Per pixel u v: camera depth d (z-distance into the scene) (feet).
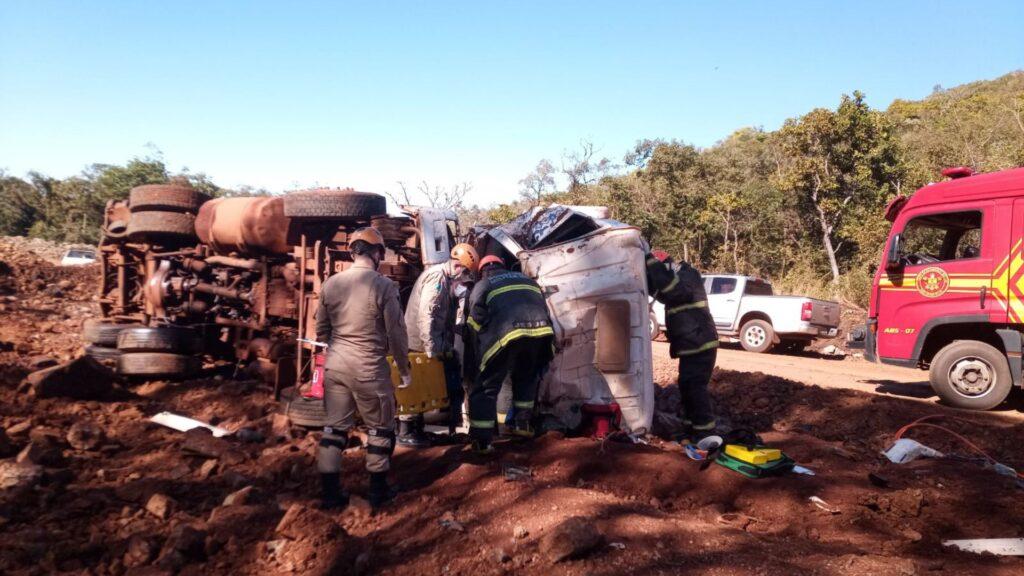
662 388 26.61
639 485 15.66
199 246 28.55
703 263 113.70
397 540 12.75
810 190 95.61
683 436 20.10
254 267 26.48
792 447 19.92
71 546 12.11
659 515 13.47
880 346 31.55
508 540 12.30
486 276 18.06
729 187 115.14
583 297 19.06
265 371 25.57
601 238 19.39
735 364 40.96
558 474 16.19
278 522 13.33
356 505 14.11
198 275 29.40
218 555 12.20
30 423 18.58
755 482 15.46
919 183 88.63
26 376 23.63
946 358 29.12
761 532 13.52
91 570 11.62
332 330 14.67
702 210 113.91
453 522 13.08
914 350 30.30
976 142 96.58
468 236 23.57
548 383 19.12
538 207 21.93
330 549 12.02
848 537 13.14
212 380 26.35
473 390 17.25
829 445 20.15
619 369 18.69
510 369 17.47
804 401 25.23
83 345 32.48
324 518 12.80
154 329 25.45
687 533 12.36
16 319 37.32
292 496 14.85
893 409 24.13
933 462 17.90
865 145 90.58
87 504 13.96
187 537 11.96
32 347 30.71
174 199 28.48
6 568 11.37
